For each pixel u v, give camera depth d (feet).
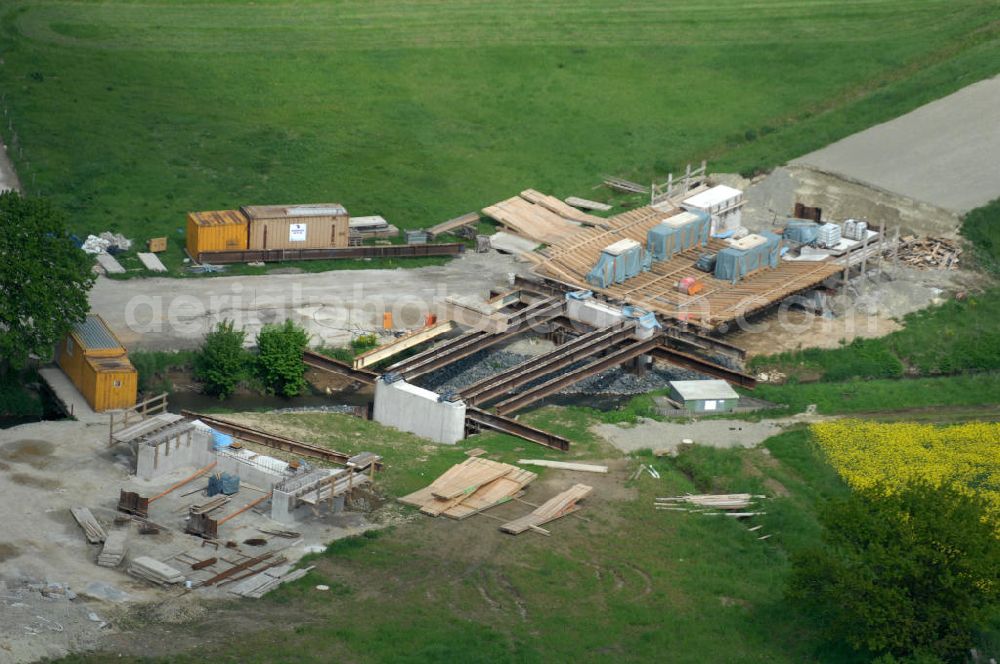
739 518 282.97
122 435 281.33
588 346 344.08
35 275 310.24
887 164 458.50
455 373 348.38
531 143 492.95
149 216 421.59
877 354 366.43
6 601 227.61
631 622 242.58
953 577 225.56
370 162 470.39
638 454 305.94
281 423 311.06
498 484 286.05
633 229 419.13
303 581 246.47
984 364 367.66
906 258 410.11
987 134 470.80
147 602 234.99
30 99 483.92
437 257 415.03
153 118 482.69
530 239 426.51
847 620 232.32
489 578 253.03
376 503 276.21
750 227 433.89
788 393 342.85
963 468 304.71
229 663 218.79
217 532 258.16
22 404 319.68
